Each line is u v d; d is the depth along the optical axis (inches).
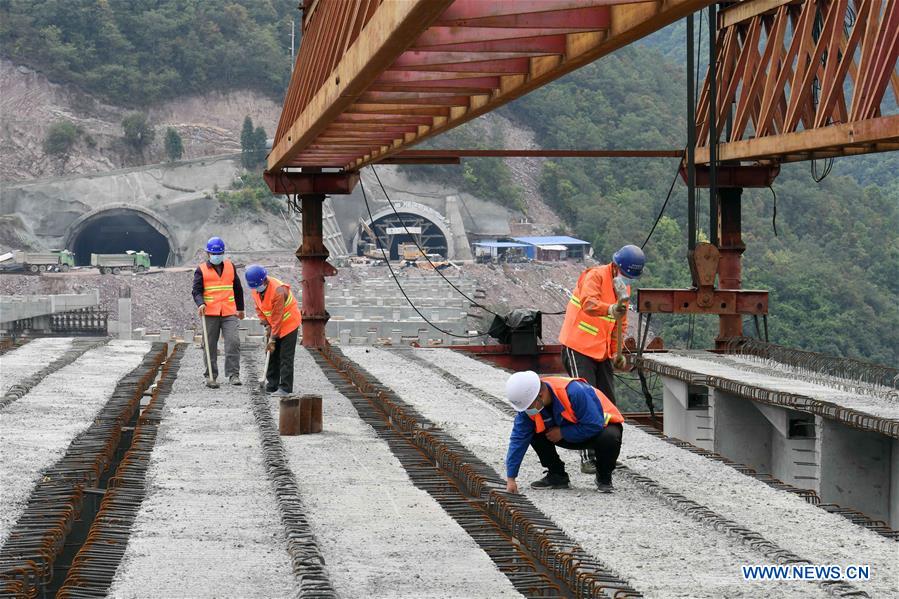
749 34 732.0
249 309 3909.9
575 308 358.6
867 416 430.6
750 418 589.3
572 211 6378.0
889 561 268.1
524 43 352.5
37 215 5004.9
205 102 6481.3
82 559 242.8
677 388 641.0
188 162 5462.6
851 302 4800.7
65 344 804.0
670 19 277.9
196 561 243.8
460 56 351.6
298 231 5157.5
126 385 542.3
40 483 320.5
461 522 293.3
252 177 5413.4
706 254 683.4
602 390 361.7
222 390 556.7
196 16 6727.4
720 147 733.3
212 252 564.4
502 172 6230.3
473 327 2317.9
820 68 653.3
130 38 6535.4
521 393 312.5
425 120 560.1
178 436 419.2
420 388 589.9
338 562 246.8
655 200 6702.8
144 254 3956.7
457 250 5531.5
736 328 753.6
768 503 333.4
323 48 512.4
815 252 5570.9
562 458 398.0
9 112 5871.1
